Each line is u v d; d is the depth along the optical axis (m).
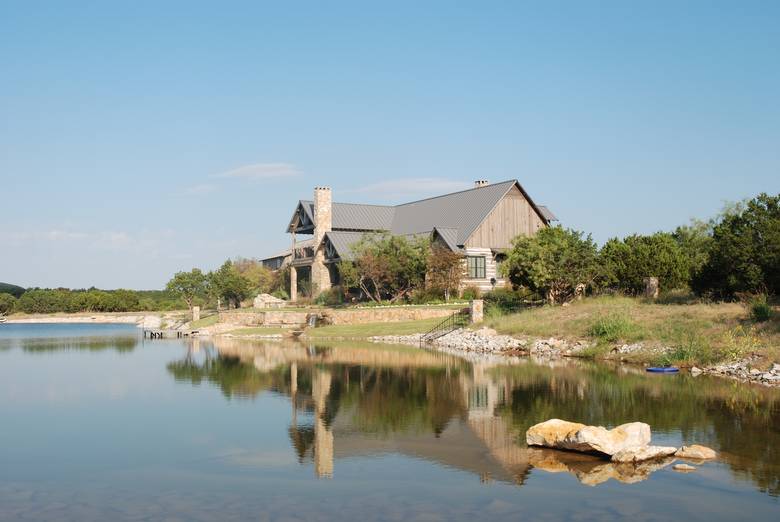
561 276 47.50
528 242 49.56
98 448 19.48
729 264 39.53
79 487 15.85
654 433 19.14
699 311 37.47
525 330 43.47
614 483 15.20
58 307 128.38
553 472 16.19
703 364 31.09
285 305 78.19
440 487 15.30
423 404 25.25
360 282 67.31
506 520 13.17
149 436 20.88
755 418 20.83
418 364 37.22
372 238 69.00
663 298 43.78
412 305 60.84
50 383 32.62
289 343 54.06
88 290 136.62
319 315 63.44
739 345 30.55
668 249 47.19
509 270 50.00
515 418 22.19
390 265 64.25
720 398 24.14
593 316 41.28
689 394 25.05
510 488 15.08
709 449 17.11
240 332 65.31
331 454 18.39
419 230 74.94
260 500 14.68
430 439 19.78
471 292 63.09
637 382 28.16
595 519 13.13
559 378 30.11
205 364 40.00
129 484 16.05
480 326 48.25
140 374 35.72
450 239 66.88
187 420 23.20
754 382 27.59
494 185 71.62
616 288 49.00
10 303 127.25
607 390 26.44
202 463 17.75
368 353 44.09
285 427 21.83
